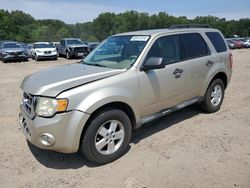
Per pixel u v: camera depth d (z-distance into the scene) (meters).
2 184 3.59
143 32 5.00
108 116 3.90
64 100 3.53
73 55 24.17
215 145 4.48
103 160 3.96
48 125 3.54
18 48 22.09
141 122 4.45
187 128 5.24
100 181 3.60
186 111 6.20
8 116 6.24
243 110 6.28
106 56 4.88
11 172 3.87
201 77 5.46
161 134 4.99
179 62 4.97
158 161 4.03
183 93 5.12
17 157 4.27
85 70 4.31
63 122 3.55
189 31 5.41
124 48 4.75
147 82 4.38
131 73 4.21
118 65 4.45
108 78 3.98
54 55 23.31
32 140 3.73
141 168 3.86
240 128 5.20
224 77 6.16
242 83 9.55
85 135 3.75
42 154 4.36
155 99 4.57
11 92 8.91
